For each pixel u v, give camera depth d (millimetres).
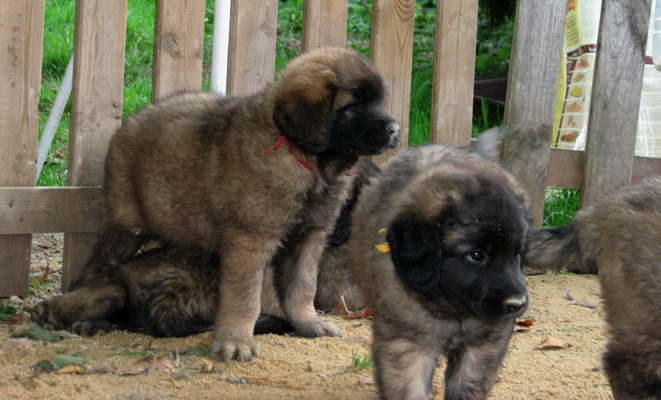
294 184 1553
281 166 1544
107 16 1716
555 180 2051
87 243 1755
